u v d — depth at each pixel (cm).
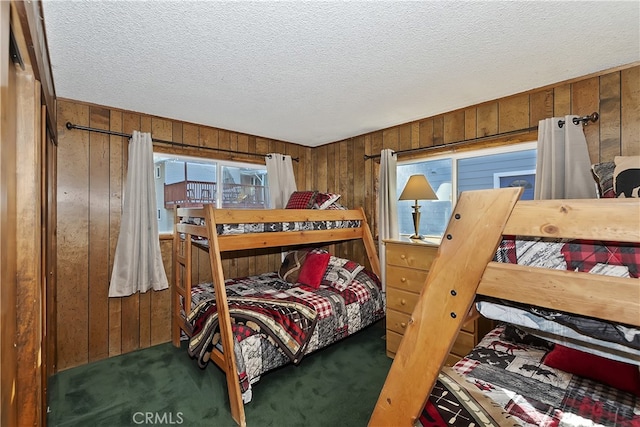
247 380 198
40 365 140
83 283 261
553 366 139
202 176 345
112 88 229
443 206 313
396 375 99
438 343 89
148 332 296
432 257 239
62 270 251
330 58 185
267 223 251
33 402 125
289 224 268
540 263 77
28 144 125
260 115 295
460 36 163
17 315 122
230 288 293
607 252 70
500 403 113
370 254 337
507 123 252
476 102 265
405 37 163
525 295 76
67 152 252
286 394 213
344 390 218
